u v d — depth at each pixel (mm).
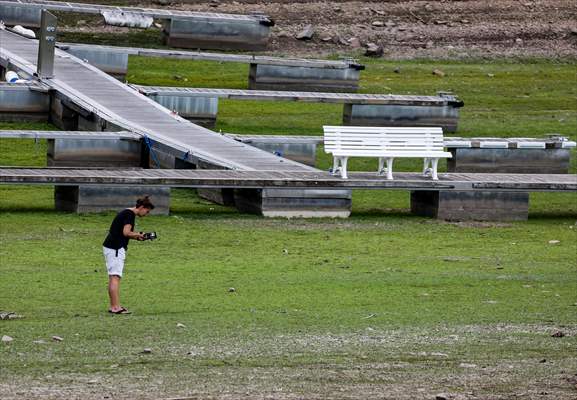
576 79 128625
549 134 106562
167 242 69188
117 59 116625
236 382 40875
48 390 39125
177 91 105125
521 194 81188
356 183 78875
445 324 50906
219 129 105438
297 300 55344
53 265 62031
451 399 39375
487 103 119125
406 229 76312
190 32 128500
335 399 39062
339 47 132250
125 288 56938
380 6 140500
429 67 129000
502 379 42125
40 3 126750
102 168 82375
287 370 42656
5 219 73875
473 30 137375
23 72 105438
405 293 57594
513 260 67688
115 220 51406
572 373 43062
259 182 77250
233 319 50844
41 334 47031
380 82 123250
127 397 38562
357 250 69125
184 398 38625
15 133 85938
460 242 72812
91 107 96500
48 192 83438
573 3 145125
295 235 72750
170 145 86438
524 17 140875
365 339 47656
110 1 137250
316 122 110812
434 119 110500
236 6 138125
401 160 98875
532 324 51312
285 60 118875
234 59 117500
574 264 66938
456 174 85000
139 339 46688
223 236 71562
